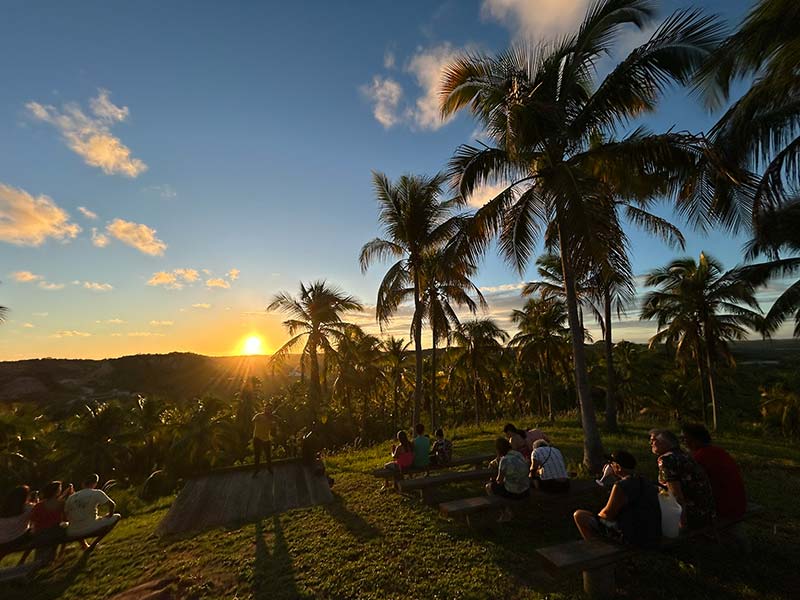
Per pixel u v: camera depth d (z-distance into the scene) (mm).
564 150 9156
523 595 3693
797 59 5980
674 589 3621
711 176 7617
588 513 3971
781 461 8766
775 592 3494
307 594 4043
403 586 4023
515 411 49594
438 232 13812
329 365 27656
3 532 5309
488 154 9281
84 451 19859
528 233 10094
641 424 17641
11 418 21672
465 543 4875
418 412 14375
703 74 6852
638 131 8008
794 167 7762
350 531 5617
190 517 7047
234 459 19688
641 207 10695
